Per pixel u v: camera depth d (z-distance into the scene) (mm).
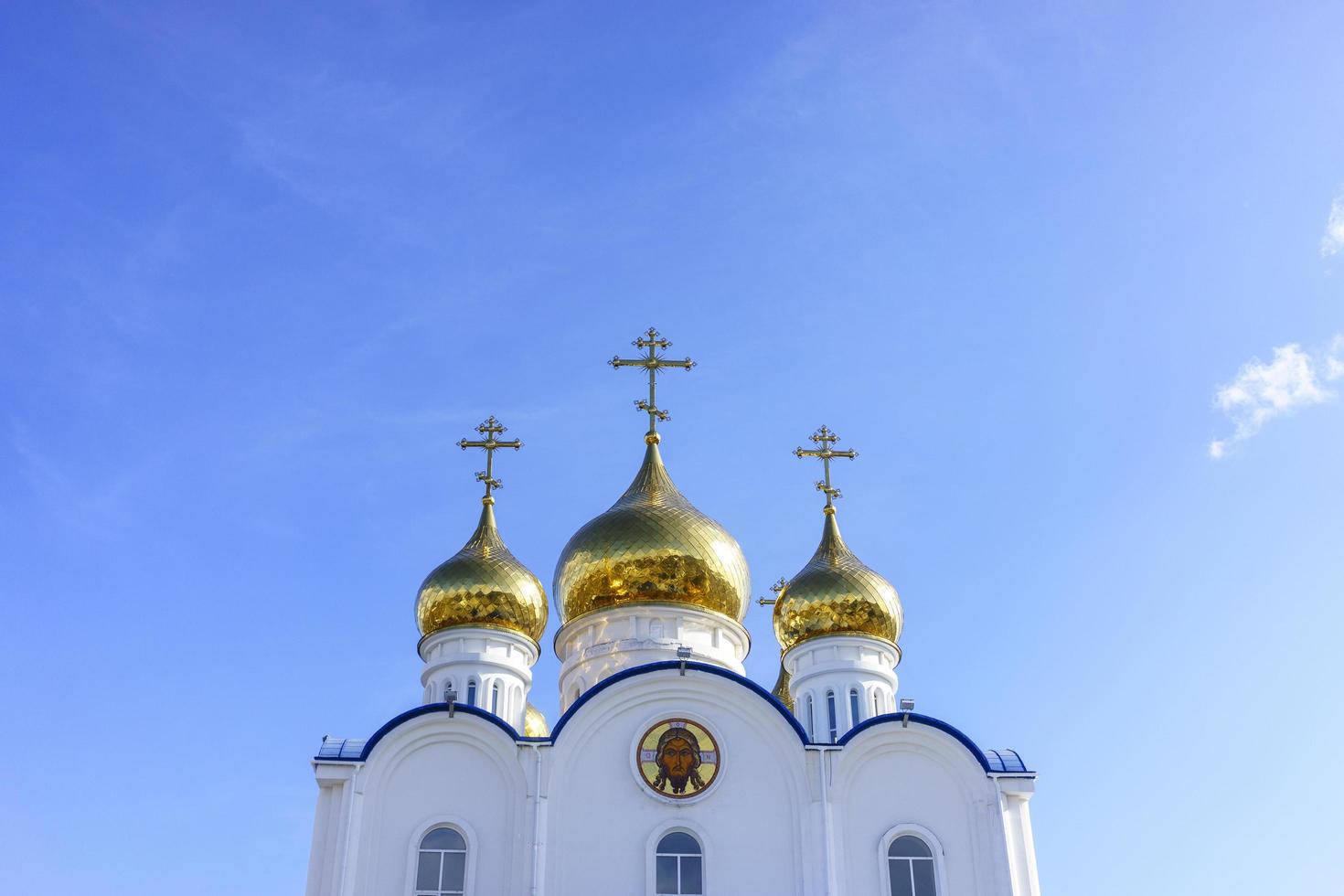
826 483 60344
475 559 57375
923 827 44812
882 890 43875
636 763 45375
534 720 61906
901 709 46250
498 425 62312
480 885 43438
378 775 44656
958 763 45750
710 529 55875
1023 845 44531
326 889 42562
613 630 54031
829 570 56469
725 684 46438
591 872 43750
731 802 45000
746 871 43938
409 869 43469
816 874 43719
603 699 46156
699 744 45812
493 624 56188
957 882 44219
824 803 44656
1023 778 45344
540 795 44438
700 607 54188
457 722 45438
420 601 57219
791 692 55844
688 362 61938
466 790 44812
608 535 55156
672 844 44438
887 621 55656
